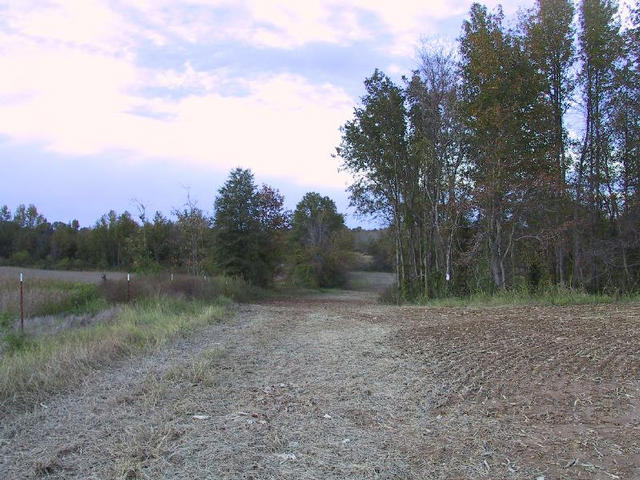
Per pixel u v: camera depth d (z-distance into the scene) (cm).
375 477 381
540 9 2102
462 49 2203
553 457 418
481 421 509
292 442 449
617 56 2055
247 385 646
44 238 6194
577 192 2147
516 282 2150
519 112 2070
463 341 957
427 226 2647
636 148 2070
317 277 5409
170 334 1018
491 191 2031
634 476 381
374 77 2642
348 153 2780
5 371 620
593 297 1659
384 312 1694
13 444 441
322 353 877
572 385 628
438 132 2336
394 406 562
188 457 410
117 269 5253
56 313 1379
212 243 3097
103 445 435
